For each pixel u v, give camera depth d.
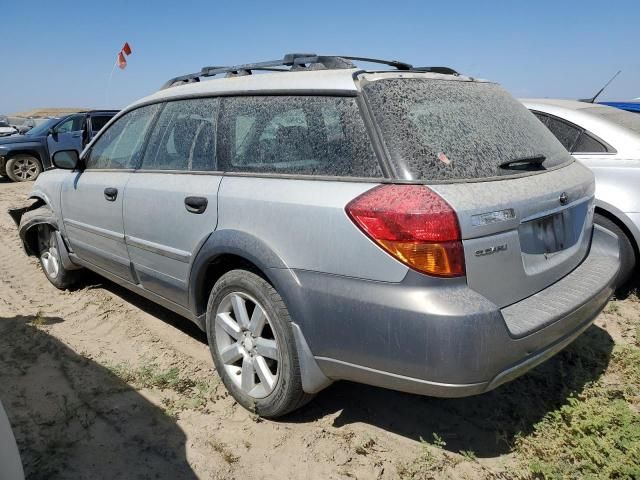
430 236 2.18
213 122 3.22
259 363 2.89
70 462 2.63
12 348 3.82
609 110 4.96
